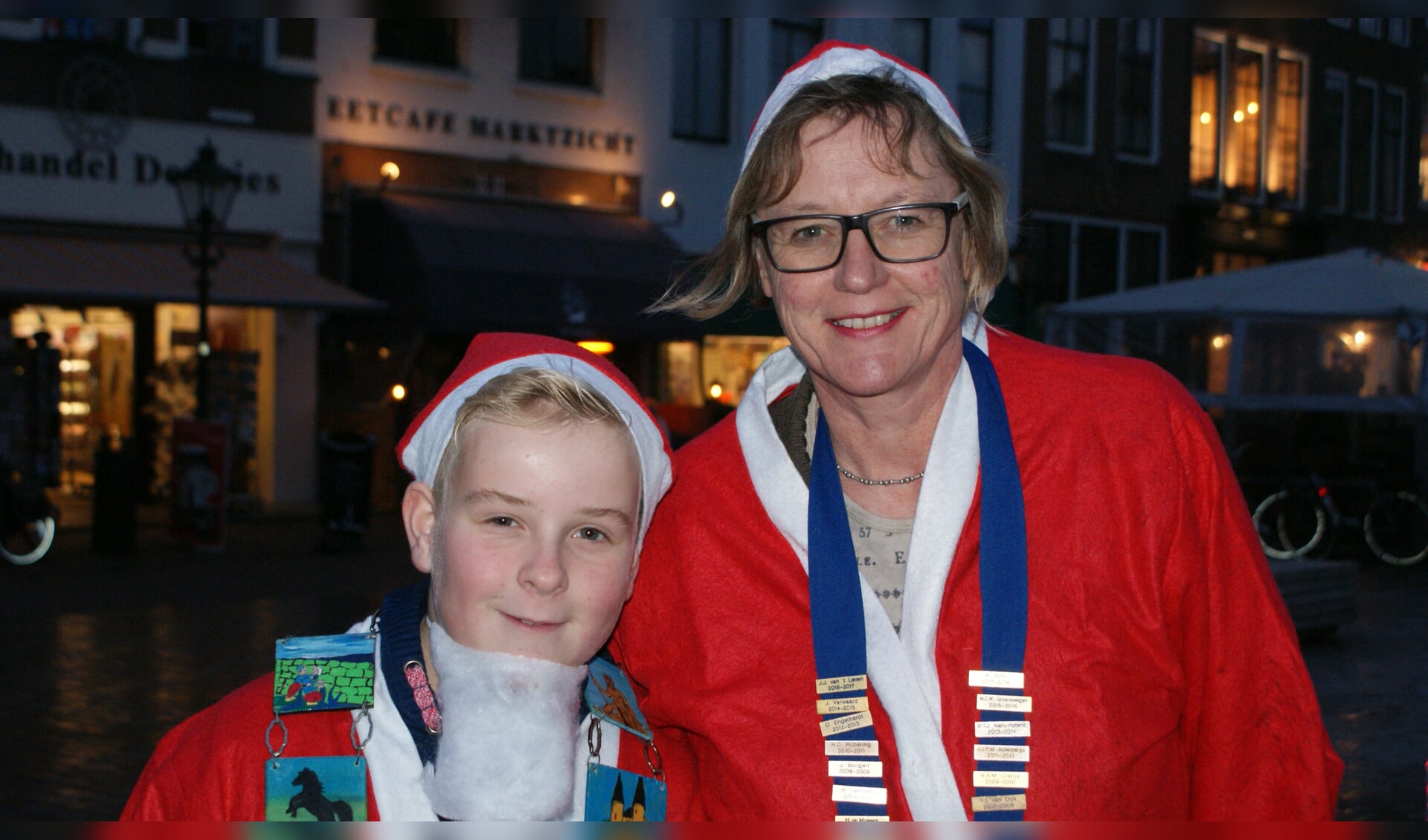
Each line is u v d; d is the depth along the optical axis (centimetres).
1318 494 1208
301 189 1367
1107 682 170
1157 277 2038
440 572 155
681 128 1652
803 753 176
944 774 170
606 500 154
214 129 1316
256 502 1327
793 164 175
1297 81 2194
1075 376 184
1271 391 1231
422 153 1443
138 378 1343
